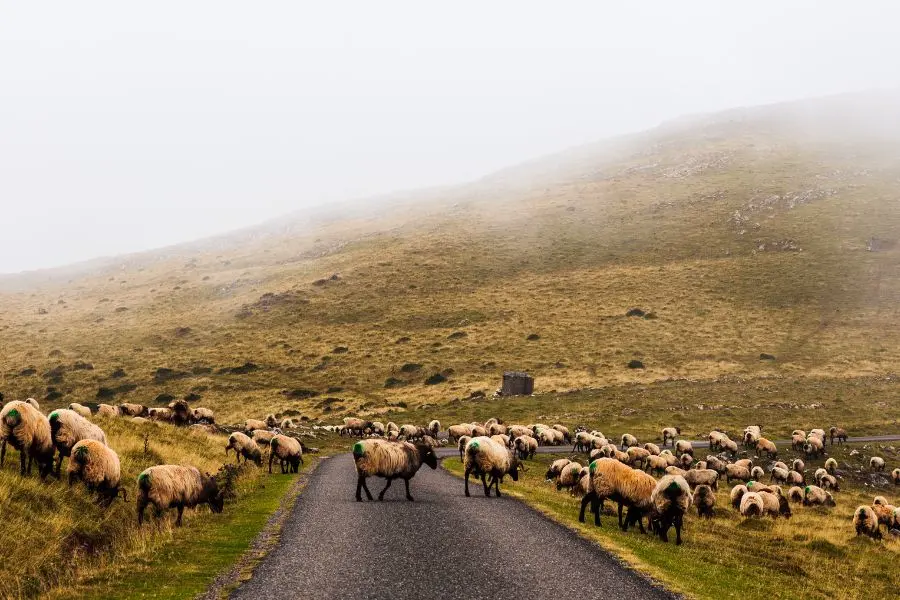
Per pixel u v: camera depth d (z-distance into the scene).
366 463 18.39
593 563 12.51
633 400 63.12
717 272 110.88
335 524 15.06
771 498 24.42
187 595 9.88
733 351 80.62
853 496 35.81
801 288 100.50
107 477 14.06
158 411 35.81
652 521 16.69
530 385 68.69
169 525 14.20
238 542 13.27
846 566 17.41
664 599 10.66
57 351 93.50
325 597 9.88
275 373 83.94
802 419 57.16
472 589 10.50
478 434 41.22
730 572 13.69
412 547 12.98
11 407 13.45
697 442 50.03
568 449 44.44
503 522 15.87
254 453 27.48
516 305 104.62
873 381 68.25
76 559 11.53
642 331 88.94
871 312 90.06
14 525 11.38
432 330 97.25
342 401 71.81
